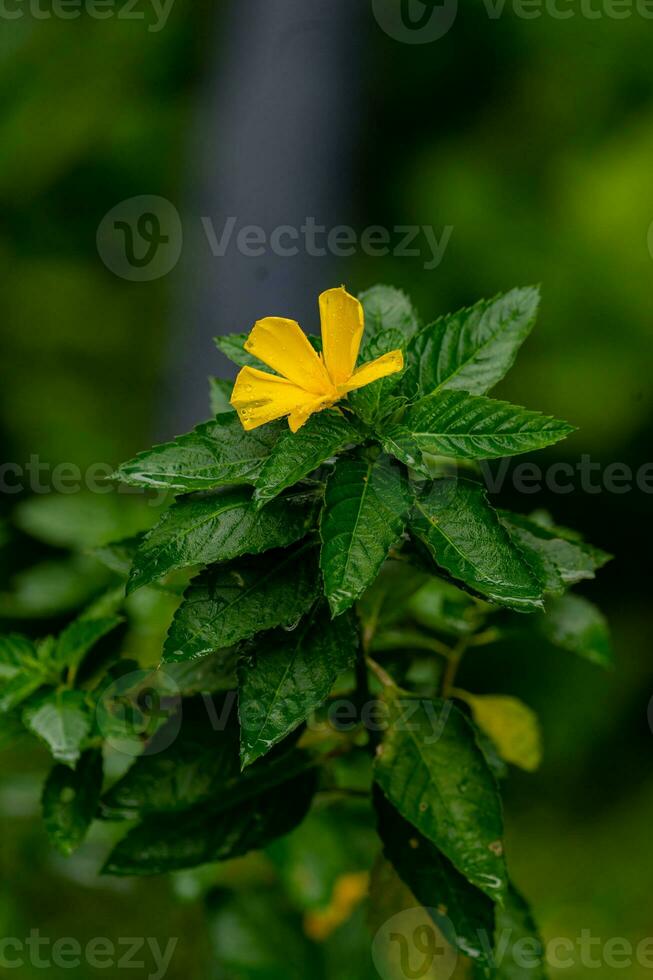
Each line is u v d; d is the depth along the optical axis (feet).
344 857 3.93
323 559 3.23
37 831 4.11
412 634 3.78
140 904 4.15
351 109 8.44
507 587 3.25
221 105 8.16
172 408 7.93
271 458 3.27
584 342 8.52
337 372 3.29
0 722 3.59
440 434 3.33
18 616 4.07
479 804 3.42
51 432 8.55
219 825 3.55
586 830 7.45
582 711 8.14
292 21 7.87
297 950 3.95
